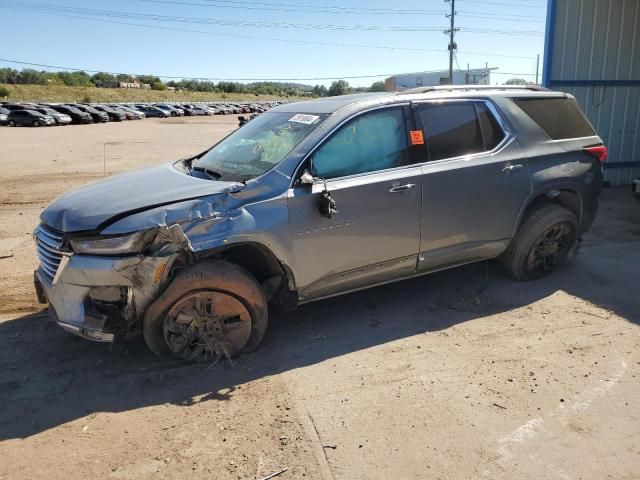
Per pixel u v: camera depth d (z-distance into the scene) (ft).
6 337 13.70
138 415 10.45
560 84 30.71
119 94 318.65
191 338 12.04
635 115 32.94
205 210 11.43
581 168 16.90
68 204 12.02
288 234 12.19
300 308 15.42
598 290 16.34
